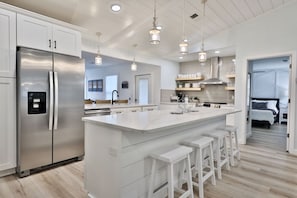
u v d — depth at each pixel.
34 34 2.61
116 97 7.39
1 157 2.40
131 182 1.74
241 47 4.35
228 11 3.67
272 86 7.71
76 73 3.03
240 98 4.37
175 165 2.27
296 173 2.72
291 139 3.65
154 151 1.88
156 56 5.86
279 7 3.77
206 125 3.02
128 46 4.72
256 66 7.15
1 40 2.35
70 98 2.95
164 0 2.95
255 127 6.49
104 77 7.96
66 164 2.96
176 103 5.66
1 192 2.11
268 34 3.95
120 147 1.65
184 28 4.11
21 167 2.46
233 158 3.04
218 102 6.06
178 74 6.87
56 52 2.84
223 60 5.94
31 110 2.53
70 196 2.04
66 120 2.91
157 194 2.00
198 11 3.49
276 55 3.85
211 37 4.86
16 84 2.49
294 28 3.63
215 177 2.58
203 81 6.05
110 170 1.75
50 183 2.33
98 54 3.99
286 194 2.16
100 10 3.01
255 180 2.50
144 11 3.20
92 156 1.97
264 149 3.89
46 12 2.90
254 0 3.40
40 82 2.60
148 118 2.11
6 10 2.38
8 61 2.42
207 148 2.98
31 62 2.51
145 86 6.51
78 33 3.14
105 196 1.81
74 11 2.95
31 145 2.54
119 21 3.41
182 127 2.41
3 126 2.41
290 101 3.69
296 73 3.61
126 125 1.63
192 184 2.12
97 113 3.68
